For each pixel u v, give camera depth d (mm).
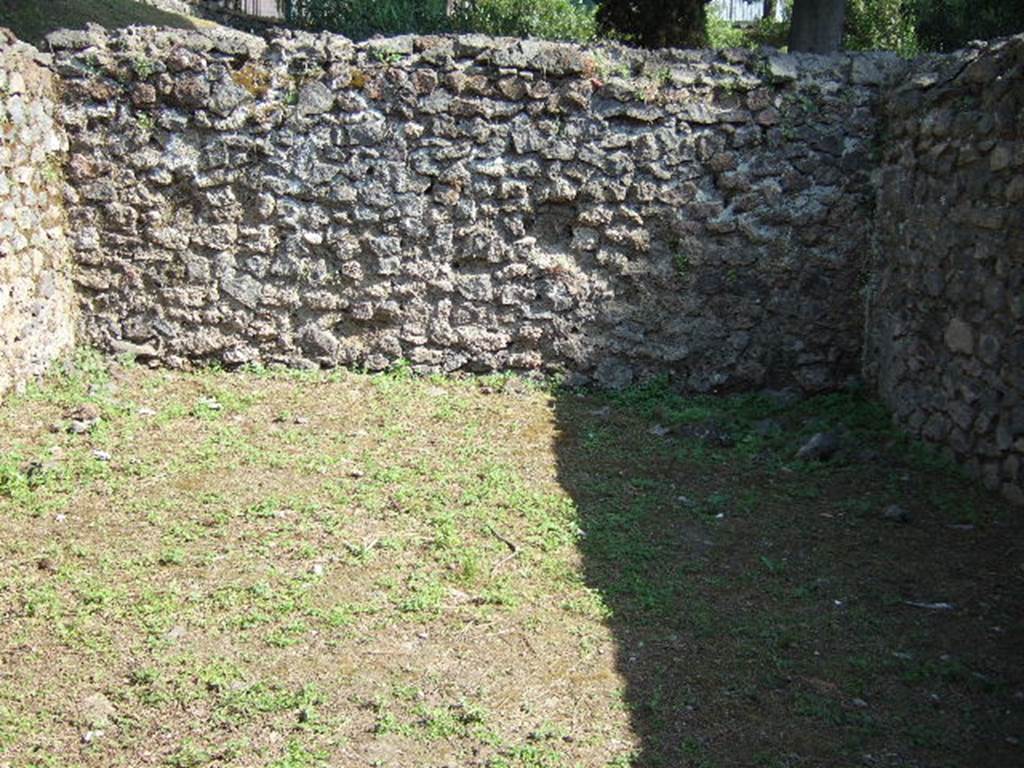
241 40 7430
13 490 5574
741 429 7090
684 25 14398
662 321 7715
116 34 7461
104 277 7625
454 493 5852
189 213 7574
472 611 4637
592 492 5977
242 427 6703
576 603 4727
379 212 7578
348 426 6797
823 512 5797
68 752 3684
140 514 5438
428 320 7699
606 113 7504
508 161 7547
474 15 17531
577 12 18609
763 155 7590
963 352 6238
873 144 7574
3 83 6691
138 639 4344
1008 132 5699
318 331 7691
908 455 6574
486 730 3838
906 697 4105
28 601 4570
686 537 5453
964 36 12594
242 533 5270
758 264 7676
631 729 3875
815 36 12719
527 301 7691
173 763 3639
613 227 7625
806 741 3822
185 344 7680
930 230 6648
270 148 7508
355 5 16641
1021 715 4000
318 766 3625
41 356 7172
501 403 7367
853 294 7730
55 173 7430
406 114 7484
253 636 4395
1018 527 5531
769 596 4871
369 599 4703
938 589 4953
